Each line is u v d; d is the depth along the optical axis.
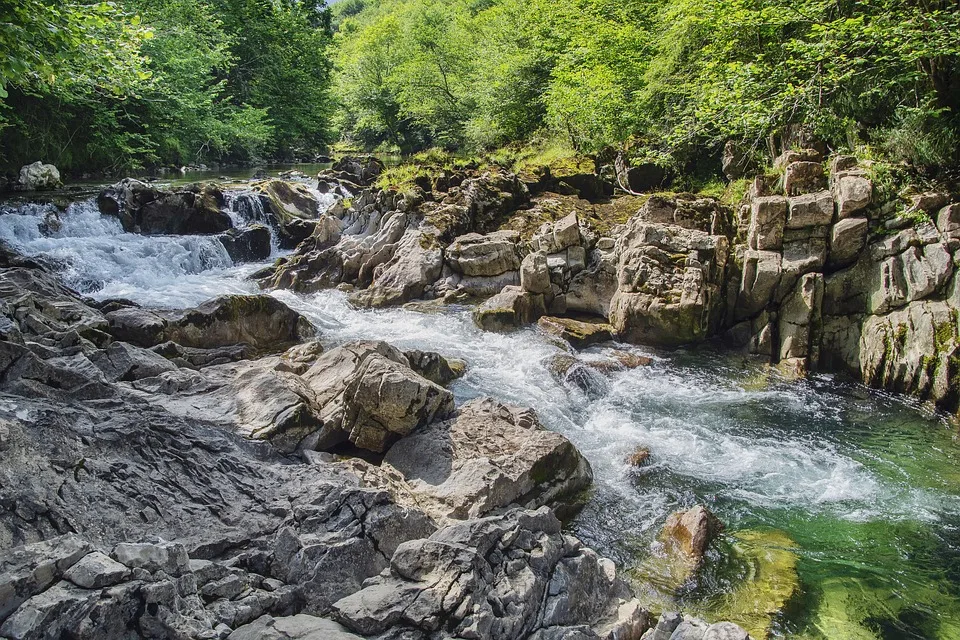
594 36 24.59
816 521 8.19
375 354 9.10
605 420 10.91
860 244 13.12
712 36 18.30
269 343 12.54
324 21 56.75
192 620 4.46
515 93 31.38
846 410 11.46
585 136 24.73
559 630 5.27
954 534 7.95
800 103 15.27
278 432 7.95
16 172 20.78
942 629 6.32
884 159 13.82
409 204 18.94
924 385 11.58
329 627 4.75
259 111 35.38
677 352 14.10
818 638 6.15
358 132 52.31
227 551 5.64
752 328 14.09
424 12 51.91
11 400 6.26
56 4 11.48
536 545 5.90
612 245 16.19
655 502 8.57
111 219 18.91
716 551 7.50
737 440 10.33
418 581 5.24
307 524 6.05
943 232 12.23
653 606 6.56
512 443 8.38
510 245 16.81
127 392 7.54
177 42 28.59
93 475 5.86
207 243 19.11
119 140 24.97
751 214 14.65
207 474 6.55
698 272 14.08
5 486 5.25
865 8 14.83
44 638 3.96
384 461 8.29
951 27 12.52
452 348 13.40
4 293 10.10
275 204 22.31
